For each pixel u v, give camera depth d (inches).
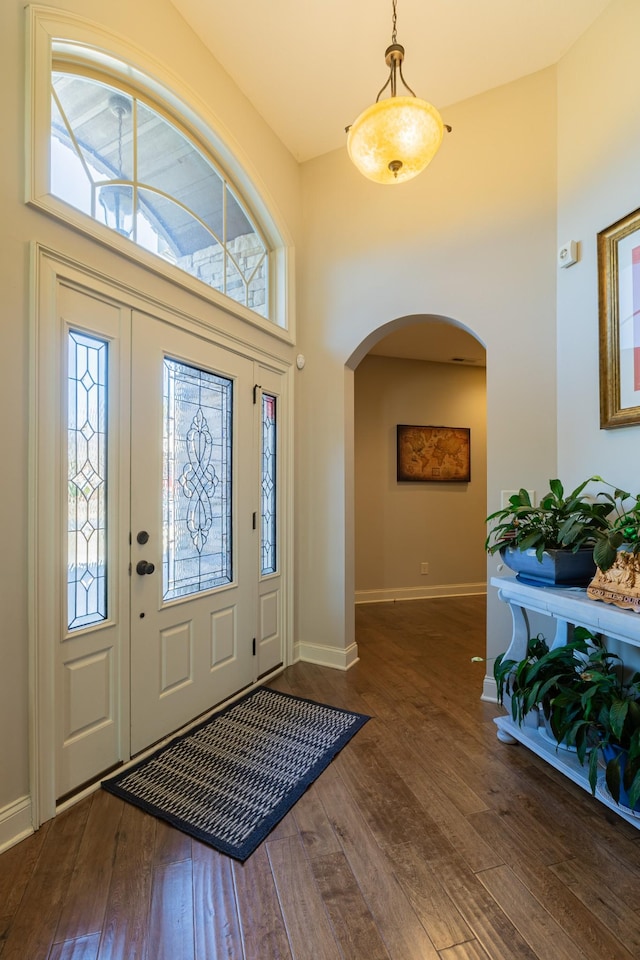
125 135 84.1
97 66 77.4
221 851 58.3
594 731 67.6
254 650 110.3
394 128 68.1
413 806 67.2
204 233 102.6
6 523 59.4
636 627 58.3
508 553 85.1
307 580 127.5
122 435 76.6
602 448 86.4
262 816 64.8
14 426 60.4
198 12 88.6
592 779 60.0
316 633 126.0
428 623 161.9
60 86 72.7
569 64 94.4
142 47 80.1
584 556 76.3
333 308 124.5
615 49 83.2
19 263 60.7
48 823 63.2
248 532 108.5
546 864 56.6
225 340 100.9
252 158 110.1
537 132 100.3
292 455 125.3
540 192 99.8
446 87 104.9
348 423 125.8
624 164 81.4
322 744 83.4
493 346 104.2
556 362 98.1
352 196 122.4
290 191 125.3
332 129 118.3
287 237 122.9
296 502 127.3
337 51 96.4
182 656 89.0
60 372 66.6
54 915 49.1
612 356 82.9
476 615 172.6
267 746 82.7
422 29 91.0
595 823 63.9
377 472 196.1
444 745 83.6
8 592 59.6
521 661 81.4
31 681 61.8
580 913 49.8
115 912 49.6
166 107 90.8
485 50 95.5
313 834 61.6
